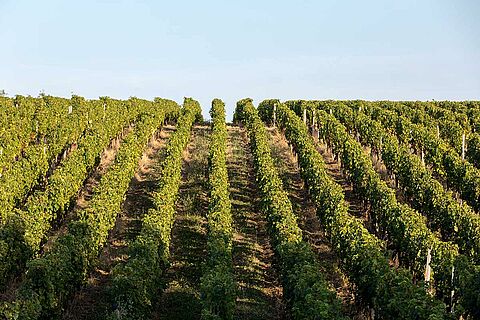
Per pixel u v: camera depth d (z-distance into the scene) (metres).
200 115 70.12
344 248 26.05
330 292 20.28
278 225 27.03
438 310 18.56
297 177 42.59
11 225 24.81
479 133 52.06
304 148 41.44
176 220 34.03
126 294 20.62
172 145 43.72
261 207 34.25
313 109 57.44
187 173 43.31
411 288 19.89
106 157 46.00
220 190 32.75
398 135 50.50
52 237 30.02
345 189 39.38
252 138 49.75
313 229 32.94
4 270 23.44
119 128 51.34
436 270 24.06
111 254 29.11
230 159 48.19
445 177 39.06
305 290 20.28
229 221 29.77
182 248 30.42
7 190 30.86
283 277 23.97
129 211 35.53
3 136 40.19
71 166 34.72
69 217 33.22
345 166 40.56
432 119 54.31
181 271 27.91
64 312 22.50
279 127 58.75
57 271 21.03
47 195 30.19
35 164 35.19
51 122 46.06
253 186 41.12
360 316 23.48
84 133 48.19
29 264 20.28
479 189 33.62
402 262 27.53
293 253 23.55
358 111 57.47
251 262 28.92
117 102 60.41
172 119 68.75
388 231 29.34
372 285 21.88
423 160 42.31
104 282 26.11
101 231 27.44
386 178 40.69
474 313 21.14
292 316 21.77
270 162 39.06
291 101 71.94
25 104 49.78
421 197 33.34
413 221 27.31
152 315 23.48
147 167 45.25
